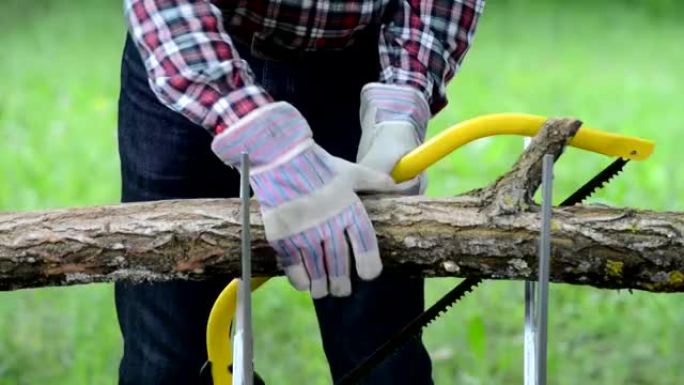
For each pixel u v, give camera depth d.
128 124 5.82
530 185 4.64
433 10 5.34
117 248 4.70
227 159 4.71
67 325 10.14
